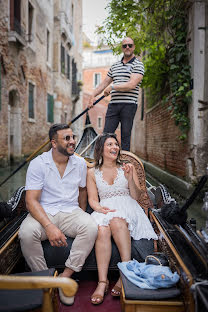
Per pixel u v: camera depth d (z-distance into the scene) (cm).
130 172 257
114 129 381
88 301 207
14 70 965
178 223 228
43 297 152
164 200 260
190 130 510
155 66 604
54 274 185
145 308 169
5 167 881
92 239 220
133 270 197
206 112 488
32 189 231
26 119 1106
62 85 1623
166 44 585
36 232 215
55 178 239
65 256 228
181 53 515
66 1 1628
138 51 603
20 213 269
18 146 1027
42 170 235
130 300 169
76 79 2005
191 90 497
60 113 1581
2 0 849
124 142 374
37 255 217
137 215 251
